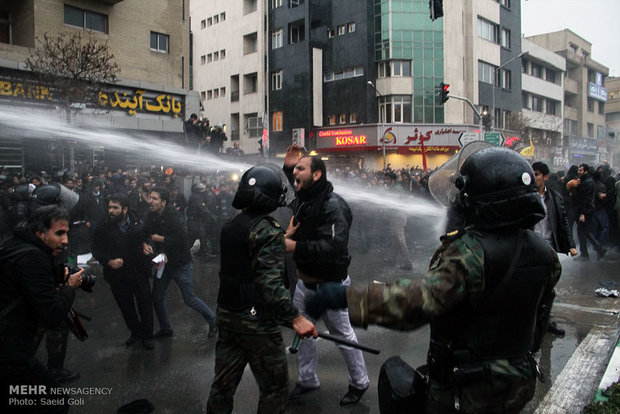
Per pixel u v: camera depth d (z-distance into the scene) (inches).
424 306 58.2
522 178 62.7
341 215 120.7
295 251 118.2
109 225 173.9
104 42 726.5
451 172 133.3
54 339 144.2
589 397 129.6
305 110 1384.1
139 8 773.3
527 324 65.3
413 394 70.5
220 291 100.8
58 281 100.0
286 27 1429.6
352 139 1307.8
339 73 1366.9
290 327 93.0
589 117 2225.6
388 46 1272.1
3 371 86.2
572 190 350.9
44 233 93.1
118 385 143.6
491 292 61.8
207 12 1729.8
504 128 1465.3
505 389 62.7
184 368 156.9
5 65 558.6
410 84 1275.8
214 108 1717.5
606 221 347.3
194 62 1797.5
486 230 64.2
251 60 1557.6
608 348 167.3
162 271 181.3
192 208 341.7
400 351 171.2
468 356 63.1
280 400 100.0
